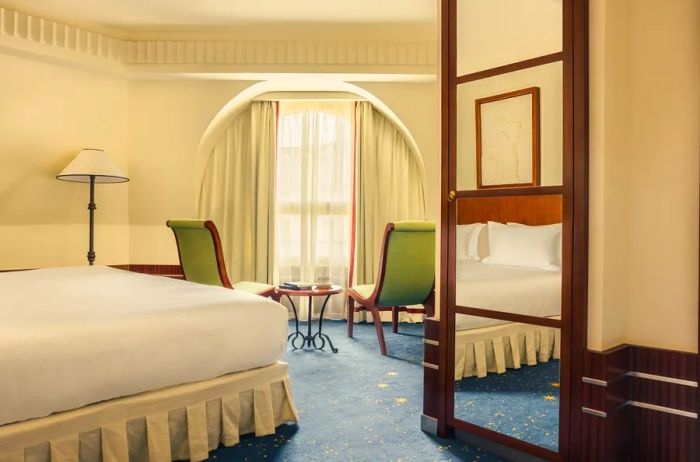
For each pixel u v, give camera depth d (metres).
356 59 4.47
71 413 1.74
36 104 4.15
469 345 2.21
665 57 1.95
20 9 3.90
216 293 2.47
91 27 4.29
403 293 3.92
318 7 3.95
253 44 4.46
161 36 4.48
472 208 2.22
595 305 1.89
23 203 4.13
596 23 1.89
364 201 5.14
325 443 2.22
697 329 1.89
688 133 1.91
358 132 5.14
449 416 2.28
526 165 2.04
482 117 2.18
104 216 4.55
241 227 5.12
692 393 1.86
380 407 2.68
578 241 1.90
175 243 4.70
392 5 3.91
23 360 1.62
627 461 1.96
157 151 4.69
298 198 5.20
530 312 2.03
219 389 2.14
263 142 5.10
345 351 3.91
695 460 1.85
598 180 1.89
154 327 1.94
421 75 4.52
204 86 4.70
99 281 2.88
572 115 1.91
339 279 5.20
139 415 1.90
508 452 2.10
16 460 1.61
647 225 1.98
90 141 4.45
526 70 2.03
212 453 2.11
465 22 2.23
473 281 2.21
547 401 1.98
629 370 1.98
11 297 2.32
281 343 2.34
